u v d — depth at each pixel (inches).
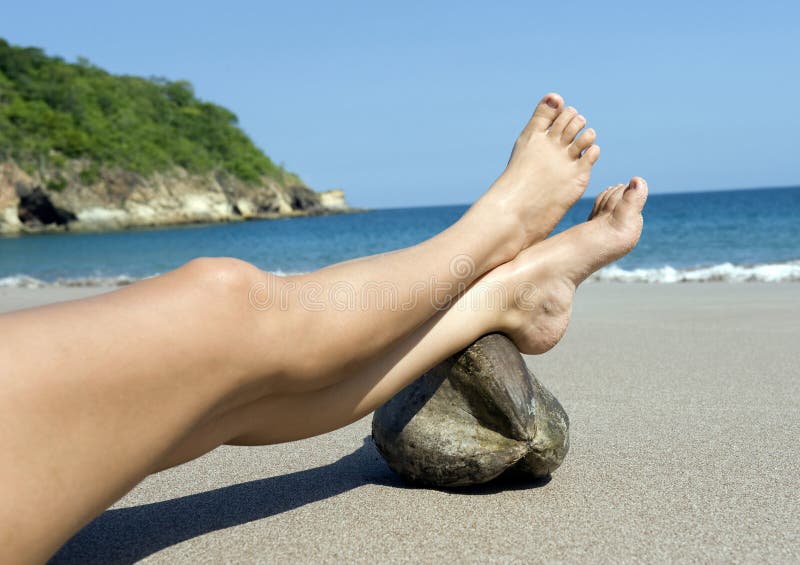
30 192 1774.1
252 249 783.7
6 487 31.2
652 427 73.9
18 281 357.1
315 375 43.6
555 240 66.6
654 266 366.0
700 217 991.0
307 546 46.2
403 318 47.8
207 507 54.4
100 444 34.1
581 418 78.9
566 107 76.5
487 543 45.9
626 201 68.7
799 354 111.2
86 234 1615.4
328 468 64.6
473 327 57.0
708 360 109.3
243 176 2485.2
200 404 38.0
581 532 47.4
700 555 43.1
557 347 127.5
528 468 57.9
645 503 52.4
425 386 59.7
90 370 33.8
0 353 32.1
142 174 2050.9
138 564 43.8
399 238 951.0
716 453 64.3
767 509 50.4
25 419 31.9
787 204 1381.6
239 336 38.9
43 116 1963.6
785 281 236.8
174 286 38.2
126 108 2316.7
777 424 73.4
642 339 131.5
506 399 56.2
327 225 1663.4
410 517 51.3
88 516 34.5
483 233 59.7
